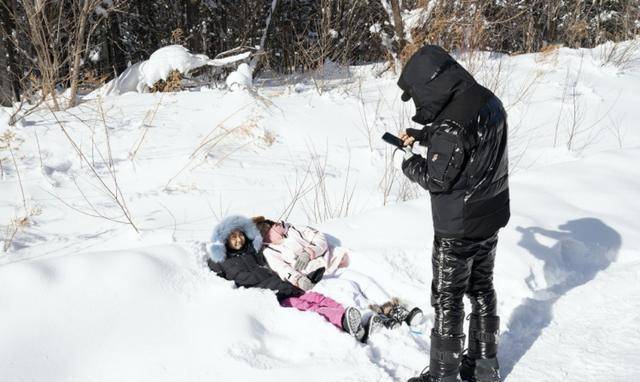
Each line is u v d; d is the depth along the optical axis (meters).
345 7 12.33
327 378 3.12
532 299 3.97
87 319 3.34
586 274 4.32
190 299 3.65
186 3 15.32
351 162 6.88
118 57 12.80
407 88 2.84
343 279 4.05
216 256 3.96
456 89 2.75
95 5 8.61
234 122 7.61
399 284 4.07
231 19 14.88
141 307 3.48
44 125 7.35
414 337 3.57
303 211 5.59
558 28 15.73
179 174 6.29
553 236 4.50
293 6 16.28
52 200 5.63
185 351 3.29
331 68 11.21
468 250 2.99
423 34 10.05
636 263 4.43
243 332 3.40
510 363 3.37
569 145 7.27
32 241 4.89
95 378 3.11
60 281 3.48
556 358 3.35
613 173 5.82
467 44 10.18
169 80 9.34
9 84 8.15
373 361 3.32
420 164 2.93
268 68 12.45
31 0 8.15
